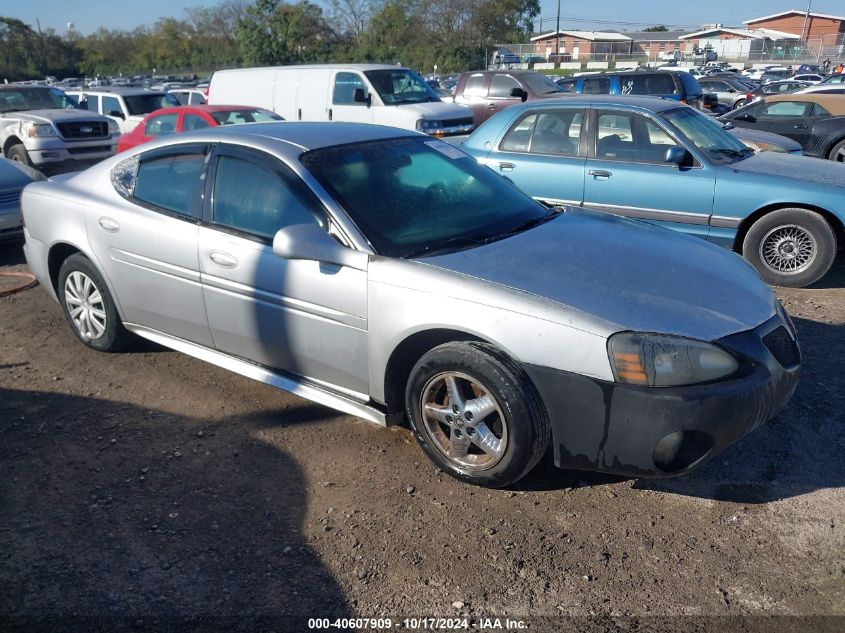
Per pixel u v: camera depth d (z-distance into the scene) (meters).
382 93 13.17
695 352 2.94
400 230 3.61
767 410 3.11
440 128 12.88
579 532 3.09
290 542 3.04
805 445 3.74
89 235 4.59
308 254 3.47
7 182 7.57
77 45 81.75
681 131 6.52
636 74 15.96
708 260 3.66
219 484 3.45
